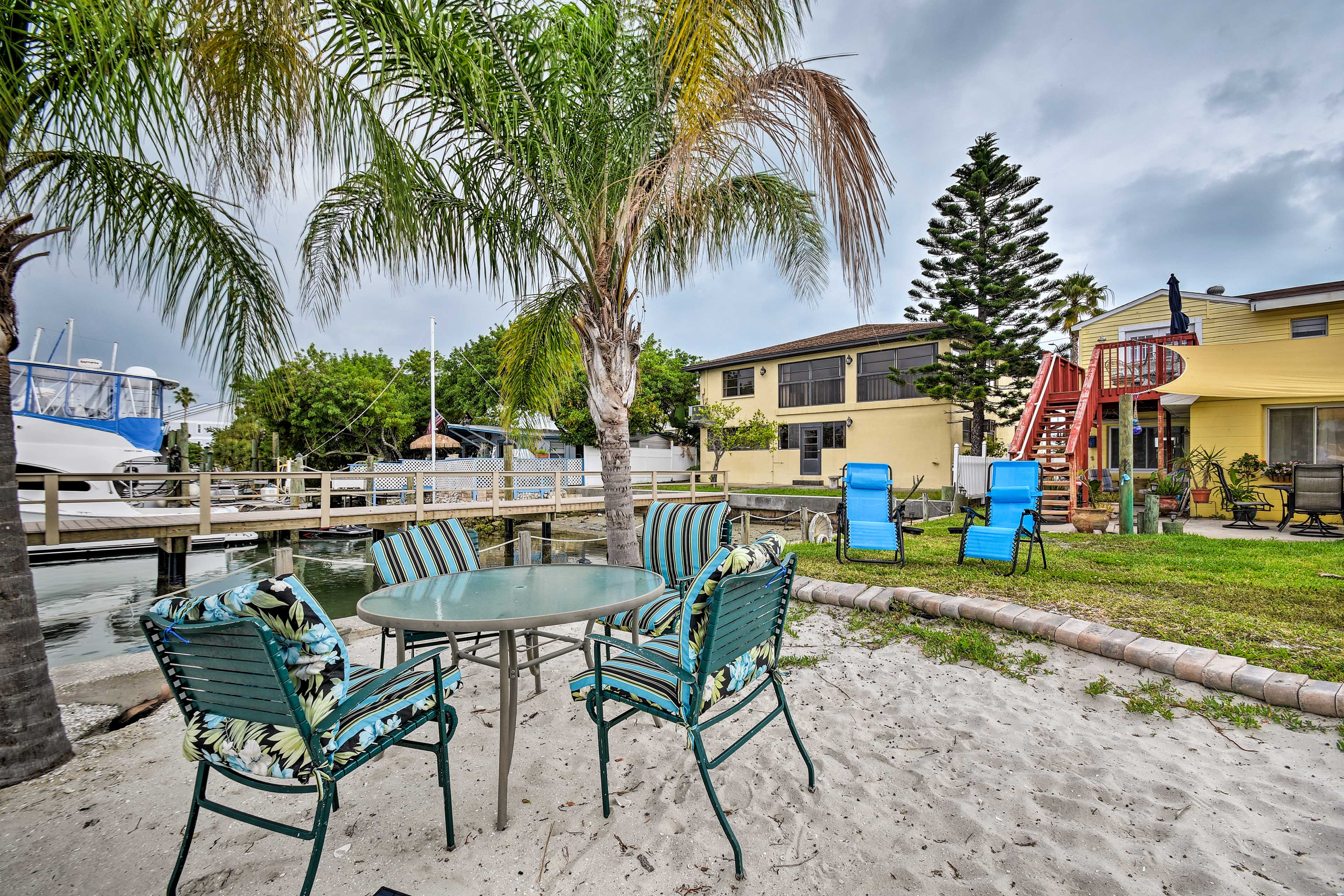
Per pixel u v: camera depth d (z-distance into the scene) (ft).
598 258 14.83
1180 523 28.04
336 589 34.88
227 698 5.35
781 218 17.28
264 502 48.21
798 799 7.31
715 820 6.92
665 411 94.89
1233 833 6.39
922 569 19.56
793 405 77.25
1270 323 45.01
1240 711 9.02
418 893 5.75
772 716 7.59
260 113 8.74
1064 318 68.23
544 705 10.32
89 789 7.83
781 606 7.64
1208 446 36.70
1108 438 55.01
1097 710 9.59
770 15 8.25
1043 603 14.64
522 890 5.80
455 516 38.50
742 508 60.03
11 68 7.32
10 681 8.06
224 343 11.46
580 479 61.52
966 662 11.75
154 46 7.52
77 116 8.00
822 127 9.51
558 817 7.04
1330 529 28.43
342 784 7.86
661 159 12.96
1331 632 11.85
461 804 7.36
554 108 13.48
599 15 12.87
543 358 20.44
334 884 5.91
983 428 56.59
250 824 6.32
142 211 9.86
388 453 83.71
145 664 12.09
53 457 35.37
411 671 7.22
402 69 11.33
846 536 21.67
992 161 56.95
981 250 54.85
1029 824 6.72
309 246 15.05
